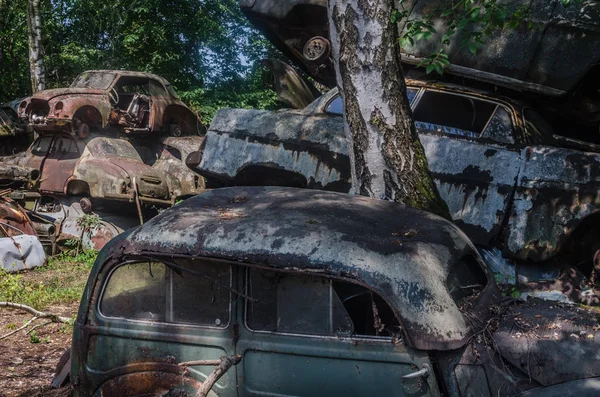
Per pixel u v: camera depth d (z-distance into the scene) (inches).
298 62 395.5
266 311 138.6
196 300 144.6
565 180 248.5
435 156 266.8
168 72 850.1
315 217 145.9
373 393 130.3
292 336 135.7
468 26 298.8
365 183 203.0
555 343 133.3
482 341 134.6
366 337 131.4
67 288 360.5
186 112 567.5
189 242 143.6
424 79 318.7
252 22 378.3
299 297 136.7
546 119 315.9
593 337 133.9
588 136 322.3
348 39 201.3
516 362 131.6
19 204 487.2
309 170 286.7
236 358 135.1
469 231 260.5
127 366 148.9
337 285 134.9
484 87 310.7
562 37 286.2
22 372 226.5
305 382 134.4
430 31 205.9
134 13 868.0
